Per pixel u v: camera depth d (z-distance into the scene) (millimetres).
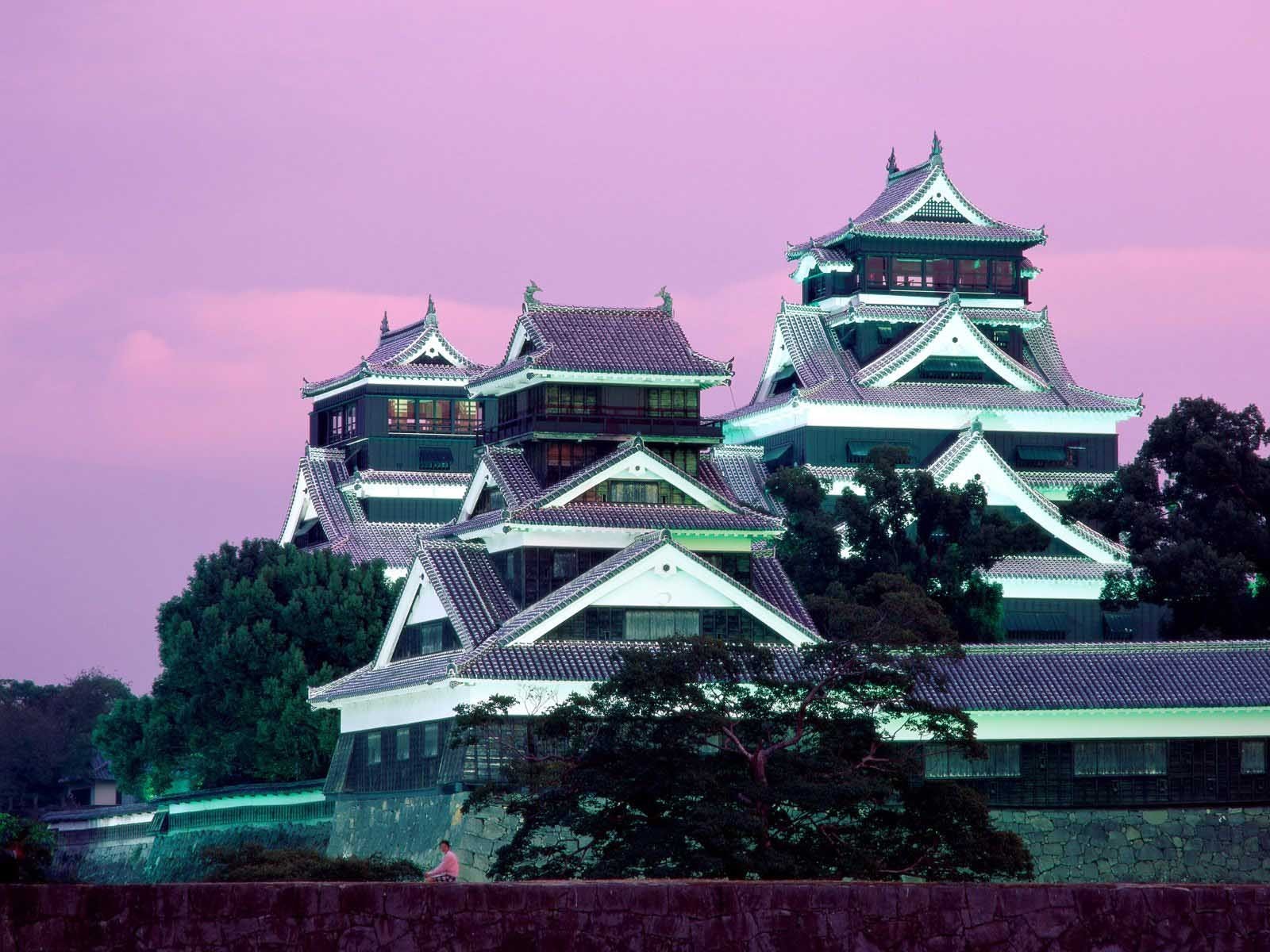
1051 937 73625
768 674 136625
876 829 131750
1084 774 164375
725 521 174625
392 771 168875
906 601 168750
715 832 121250
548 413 181250
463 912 71188
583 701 130750
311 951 70312
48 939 69188
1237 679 167625
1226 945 73938
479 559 175125
